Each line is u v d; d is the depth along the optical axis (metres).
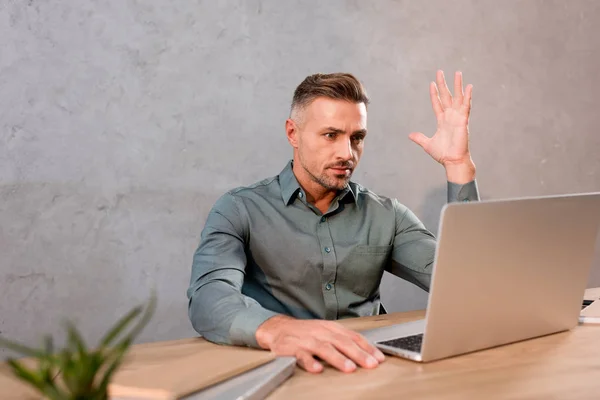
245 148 2.60
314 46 2.70
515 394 0.88
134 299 2.43
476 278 1.05
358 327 1.39
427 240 1.83
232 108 2.57
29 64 2.25
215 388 0.85
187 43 2.48
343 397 0.87
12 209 2.24
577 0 3.25
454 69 2.98
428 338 1.03
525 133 3.15
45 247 2.29
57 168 2.30
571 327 1.30
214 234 1.64
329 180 1.69
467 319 1.07
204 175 2.53
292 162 1.83
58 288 2.31
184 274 2.52
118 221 2.40
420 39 2.91
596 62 3.30
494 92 3.07
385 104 2.84
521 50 3.12
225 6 2.54
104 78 2.36
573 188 3.27
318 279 1.77
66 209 2.32
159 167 2.46
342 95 1.65
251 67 2.59
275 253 1.75
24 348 0.55
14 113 2.24
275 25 2.63
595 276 3.26
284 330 1.12
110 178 2.38
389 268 1.94
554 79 3.21
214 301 1.28
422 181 2.93
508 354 1.11
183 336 2.52
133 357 1.08
